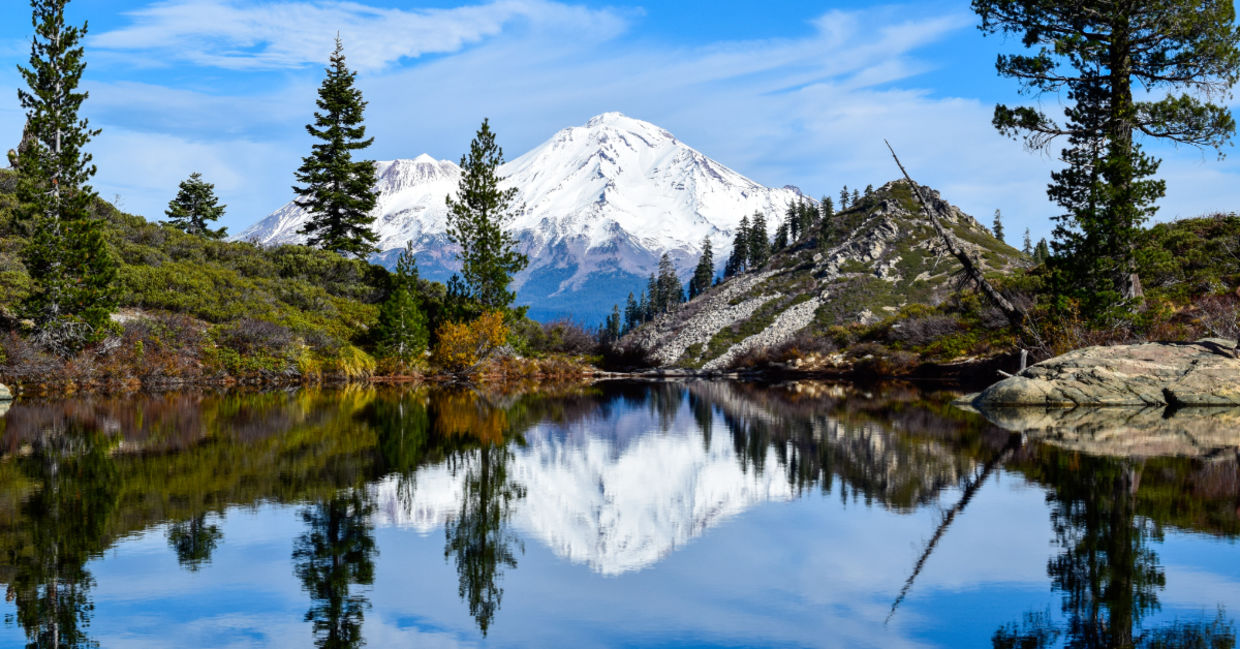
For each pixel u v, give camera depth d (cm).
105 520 1070
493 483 1373
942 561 895
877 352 6088
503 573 868
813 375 6256
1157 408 2658
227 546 959
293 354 3944
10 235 3925
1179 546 934
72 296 3225
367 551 947
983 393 3022
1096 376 2806
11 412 2400
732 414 2723
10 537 988
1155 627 695
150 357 3431
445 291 5503
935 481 1354
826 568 877
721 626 713
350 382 4088
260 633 696
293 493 1255
